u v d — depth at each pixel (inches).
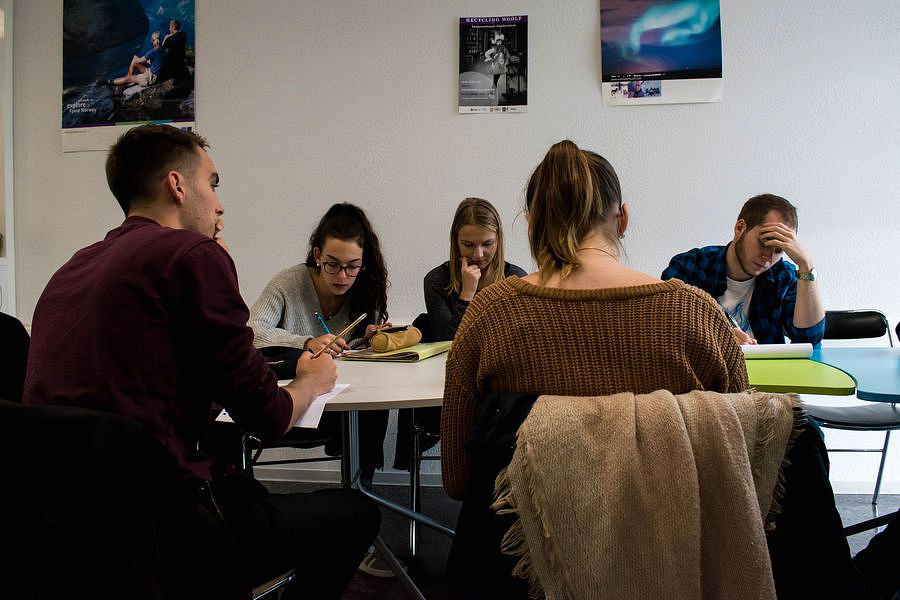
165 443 36.5
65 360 36.0
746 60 98.8
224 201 109.6
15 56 113.9
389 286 97.3
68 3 112.2
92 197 113.1
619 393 30.1
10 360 61.1
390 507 67.3
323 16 106.0
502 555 30.2
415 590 60.5
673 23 99.3
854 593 29.0
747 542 27.5
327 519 44.3
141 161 43.1
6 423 29.2
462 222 85.2
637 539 27.9
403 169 105.7
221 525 36.4
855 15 96.8
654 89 100.2
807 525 29.3
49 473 29.1
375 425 79.2
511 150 103.3
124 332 35.8
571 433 28.4
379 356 63.3
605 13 100.0
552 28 101.5
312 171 107.5
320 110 106.8
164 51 109.8
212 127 109.0
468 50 103.0
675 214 101.2
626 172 101.5
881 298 98.7
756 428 28.8
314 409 44.3
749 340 62.5
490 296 33.6
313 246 80.6
